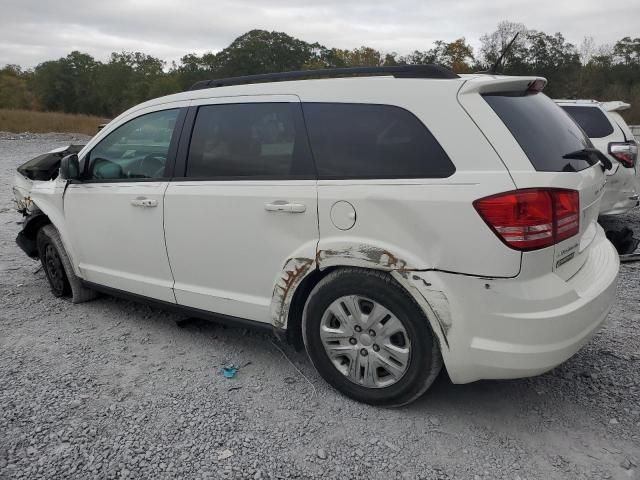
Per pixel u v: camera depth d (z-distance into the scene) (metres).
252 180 3.27
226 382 3.38
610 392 3.16
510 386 3.26
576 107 6.95
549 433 2.81
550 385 3.26
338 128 3.01
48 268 4.94
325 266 2.97
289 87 3.24
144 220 3.79
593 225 3.36
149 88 86.69
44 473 2.55
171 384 3.36
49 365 3.61
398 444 2.75
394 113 2.86
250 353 3.77
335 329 3.08
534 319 2.53
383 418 2.96
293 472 2.56
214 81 3.67
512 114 2.76
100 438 2.81
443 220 2.61
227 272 3.44
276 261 3.19
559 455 2.64
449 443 2.75
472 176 2.59
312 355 3.19
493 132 2.62
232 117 3.44
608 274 2.98
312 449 2.72
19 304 4.78
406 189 2.72
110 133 4.18
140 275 3.98
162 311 4.57
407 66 2.92
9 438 2.81
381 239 2.79
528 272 2.52
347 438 2.80
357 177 2.89
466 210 2.56
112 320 4.39
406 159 2.78
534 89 3.13
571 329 2.60
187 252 3.60
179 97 3.77
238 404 3.12
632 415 2.94
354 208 2.85
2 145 23.70
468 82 2.75
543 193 2.52
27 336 4.09
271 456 2.67
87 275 4.43
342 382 3.11
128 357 3.73
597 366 3.46
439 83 2.79
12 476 2.53
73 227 4.39
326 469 2.57
